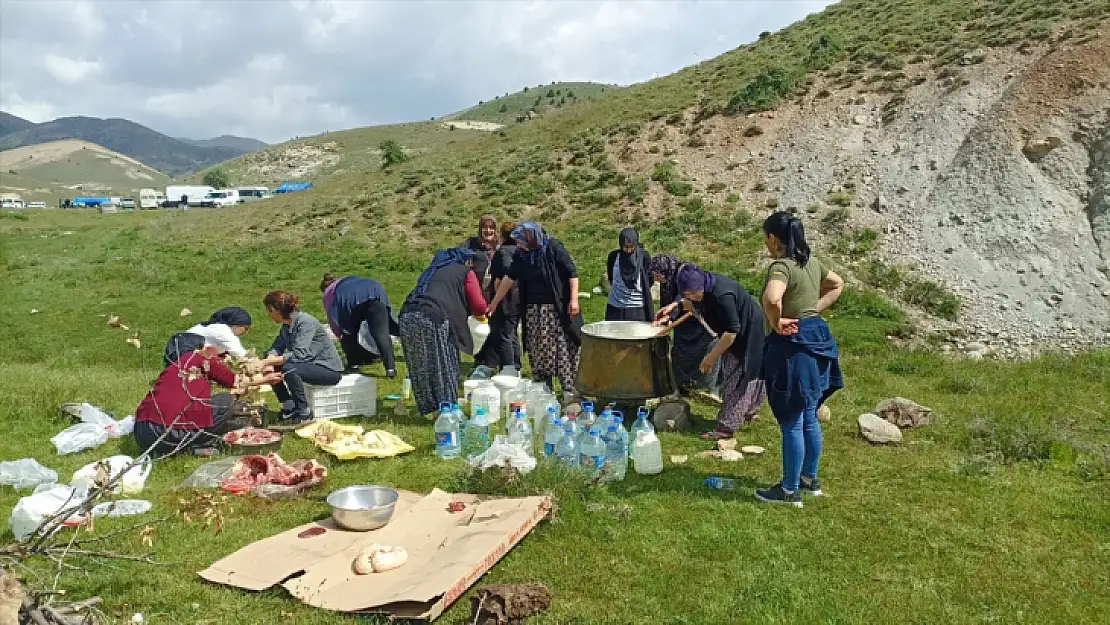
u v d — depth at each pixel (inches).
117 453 235.1
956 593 152.6
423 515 180.9
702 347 298.7
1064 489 209.0
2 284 682.2
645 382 268.4
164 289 662.5
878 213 643.5
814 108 850.1
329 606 140.6
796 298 191.6
